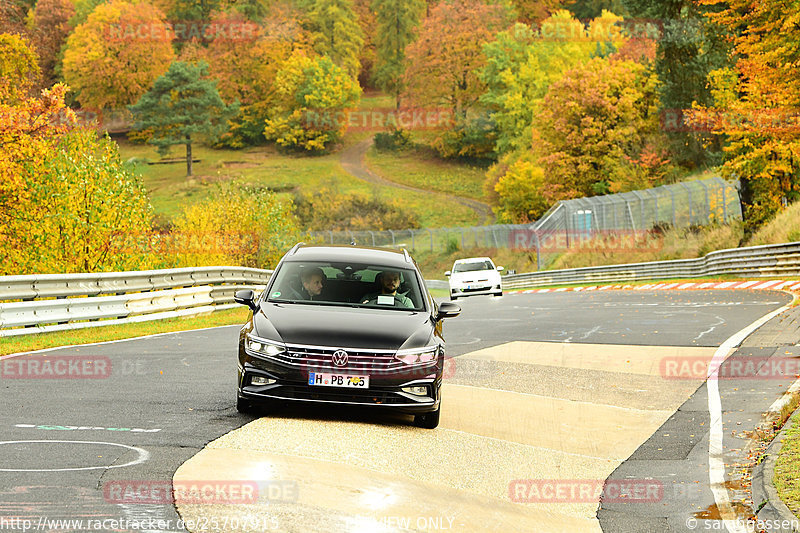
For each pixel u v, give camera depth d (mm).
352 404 15719
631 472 14195
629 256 94250
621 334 32156
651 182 116875
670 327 33688
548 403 19797
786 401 18734
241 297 17328
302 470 12680
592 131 129125
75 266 52938
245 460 13008
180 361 24391
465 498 12227
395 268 18625
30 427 14570
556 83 135125
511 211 169500
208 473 12094
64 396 17938
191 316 43750
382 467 13383
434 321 17469
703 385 21625
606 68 132375
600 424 17719
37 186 52750
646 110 130875
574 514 11938
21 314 31125
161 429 14844
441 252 168375
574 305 49656
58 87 59438
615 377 23141
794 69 59875
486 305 55531
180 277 44344
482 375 23531
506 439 16141
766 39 60500
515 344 30219
